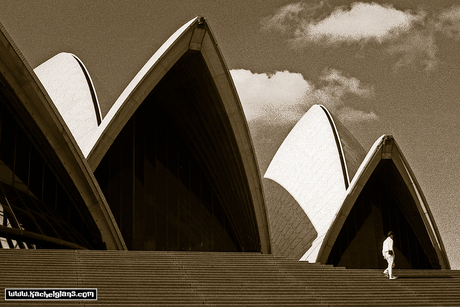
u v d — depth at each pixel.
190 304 11.20
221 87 22.61
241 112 23.20
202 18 21.53
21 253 13.84
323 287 13.50
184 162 26.73
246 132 23.52
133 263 13.77
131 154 25.42
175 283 12.55
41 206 20.19
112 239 21.25
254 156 23.88
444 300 13.51
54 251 14.19
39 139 19.78
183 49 21.72
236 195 25.78
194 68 22.78
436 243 28.09
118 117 21.52
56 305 10.41
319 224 28.05
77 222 21.39
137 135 25.77
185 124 25.98
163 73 21.81
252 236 25.78
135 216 24.86
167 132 26.59
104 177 24.61
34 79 18.11
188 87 23.70
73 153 19.72
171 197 25.92
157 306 10.88
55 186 21.17
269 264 15.16
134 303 11.11
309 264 15.58
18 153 20.12
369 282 14.38
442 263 28.34
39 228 18.42
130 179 25.14
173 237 25.48
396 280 14.94
